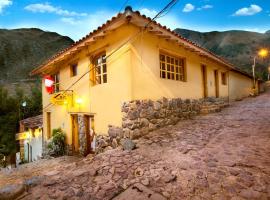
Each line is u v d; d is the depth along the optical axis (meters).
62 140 10.57
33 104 24.48
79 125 9.71
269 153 4.97
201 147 5.75
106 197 3.73
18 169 8.31
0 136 21.03
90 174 4.65
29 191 4.17
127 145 6.15
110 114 7.68
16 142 21.50
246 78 23.16
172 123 8.70
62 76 11.16
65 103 10.73
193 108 10.46
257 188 3.59
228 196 3.47
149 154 5.53
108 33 7.29
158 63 8.23
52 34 87.94
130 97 6.87
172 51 9.05
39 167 8.34
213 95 13.72
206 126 8.10
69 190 4.05
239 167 4.38
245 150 5.27
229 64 14.71
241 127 7.63
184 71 10.09
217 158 4.90
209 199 3.45
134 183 4.09
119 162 5.18
